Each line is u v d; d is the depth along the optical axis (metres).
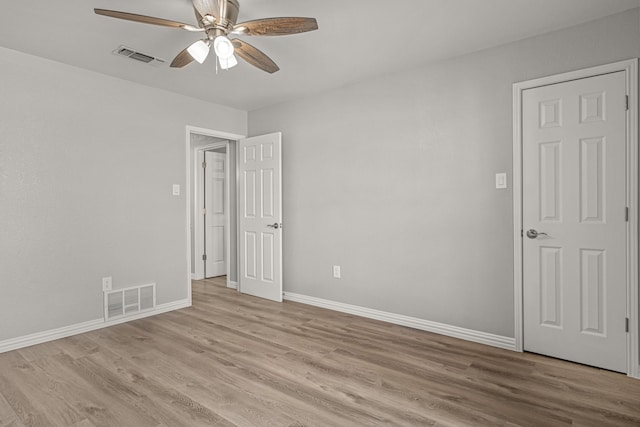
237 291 4.75
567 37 2.54
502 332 2.82
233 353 2.72
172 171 3.88
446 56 3.01
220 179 5.89
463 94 2.98
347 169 3.71
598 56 2.42
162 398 2.08
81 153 3.20
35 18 2.36
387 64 3.17
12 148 2.82
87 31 2.54
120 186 3.46
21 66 2.87
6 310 2.78
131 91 3.54
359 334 3.12
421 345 2.87
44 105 2.98
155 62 3.08
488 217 2.88
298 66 3.20
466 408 1.97
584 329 2.50
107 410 1.96
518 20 2.44
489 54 2.85
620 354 2.37
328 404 2.02
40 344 2.91
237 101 4.21
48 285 2.99
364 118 3.57
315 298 4.01
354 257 3.67
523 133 2.71
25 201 2.88
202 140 5.53
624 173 2.35
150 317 3.62
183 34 2.60
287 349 2.79
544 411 1.94
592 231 2.46
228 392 2.15
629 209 2.33
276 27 2.07
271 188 4.26
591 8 2.29
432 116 3.14
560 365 2.49
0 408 1.98
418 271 3.24
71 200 3.13
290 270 4.25
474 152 2.93
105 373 2.39
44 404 2.02
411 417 1.89
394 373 2.39
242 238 4.62
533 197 2.68
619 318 2.37
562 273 2.57
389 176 3.41
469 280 2.97
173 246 3.88
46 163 2.99
